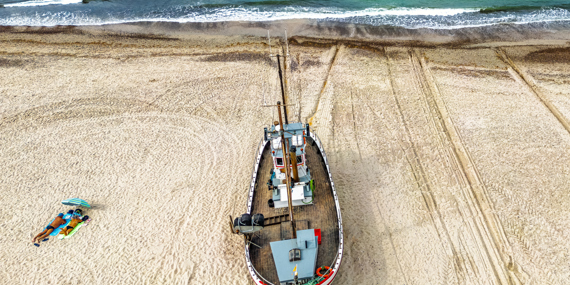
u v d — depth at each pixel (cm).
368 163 1759
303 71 2483
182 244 1395
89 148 1873
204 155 1825
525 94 2227
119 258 1348
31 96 2245
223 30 3077
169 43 2891
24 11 3412
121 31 3073
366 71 2475
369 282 1248
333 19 3244
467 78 2392
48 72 2491
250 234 1228
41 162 1789
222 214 1512
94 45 2861
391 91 2266
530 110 2084
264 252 1181
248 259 1134
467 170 1705
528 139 1873
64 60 2641
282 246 1122
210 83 2373
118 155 1828
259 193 1380
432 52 2717
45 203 1575
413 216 1487
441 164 1744
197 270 1302
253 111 2123
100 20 3262
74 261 1339
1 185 1659
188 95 2262
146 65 2589
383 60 2609
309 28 3098
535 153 1786
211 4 3531
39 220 1502
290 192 1152
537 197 1558
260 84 2356
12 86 2330
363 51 2731
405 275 1269
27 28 3100
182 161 1791
